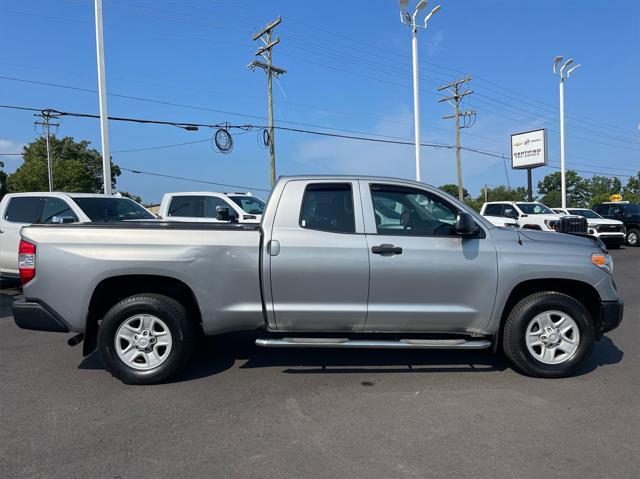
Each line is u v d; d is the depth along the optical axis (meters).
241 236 4.63
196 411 4.07
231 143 25.28
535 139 34.44
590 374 4.93
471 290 4.68
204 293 4.59
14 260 9.23
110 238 4.59
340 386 4.62
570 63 31.17
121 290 4.85
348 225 4.71
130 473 3.12
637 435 3.61
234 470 3.15
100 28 16.56
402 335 4.91
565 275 4.69
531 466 3.18
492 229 4.82
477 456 3.31
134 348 4.65
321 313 4.64
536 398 4.32
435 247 4.66
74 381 4.78
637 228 20.67
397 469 3.15
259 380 4.79
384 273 4.61
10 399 4.33
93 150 75.06
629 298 9.16
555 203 107.50
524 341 4.75
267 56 28.19
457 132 37.50
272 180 28.55
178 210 13.20
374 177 4.87
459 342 4.66
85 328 4.60
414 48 21.89
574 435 3.61
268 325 4.71
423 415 3.97
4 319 7.54
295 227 4.68
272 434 3.65
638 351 5.75
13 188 59.91
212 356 5.55
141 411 4.07
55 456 3.34
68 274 4.55
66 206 9.49
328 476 3.07
